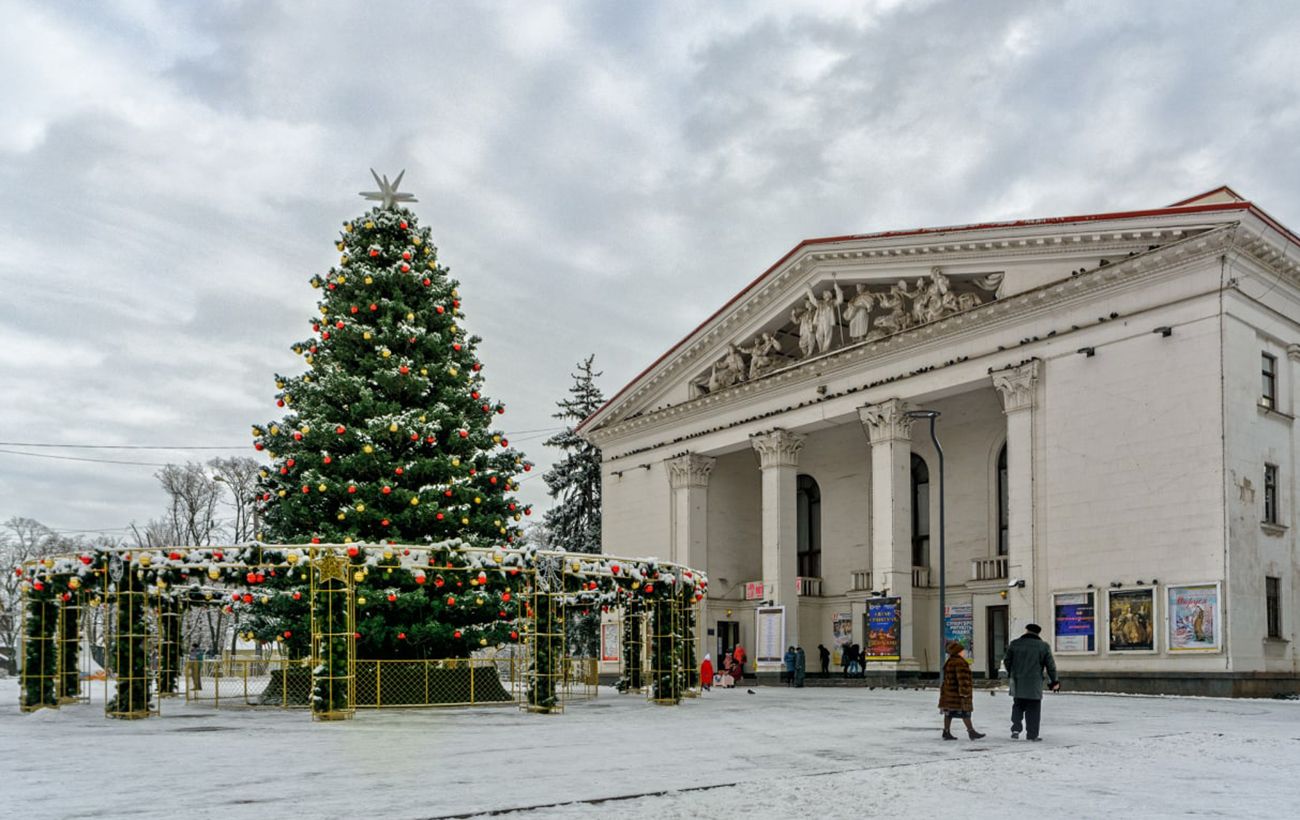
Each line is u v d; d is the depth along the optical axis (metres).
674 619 29.41
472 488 31.38
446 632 28.80
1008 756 15.59
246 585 28.53
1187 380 33.03
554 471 70.81
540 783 12.73
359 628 27.88
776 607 47.03
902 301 42.78
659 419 55.56
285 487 31.44
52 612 27.47
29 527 93.19
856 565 50.38
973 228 39.25
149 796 11.79
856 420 46.41
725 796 11.66
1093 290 35.91
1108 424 35.03
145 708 24.42
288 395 33.53
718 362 52.41
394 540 29.97
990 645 43.38
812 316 46.75
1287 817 10.29
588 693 34.50
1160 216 34.00
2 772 14.12
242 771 14.02
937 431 47.09
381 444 30.69
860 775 13.45
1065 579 35.53
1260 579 32.31
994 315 38.69
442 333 33.41
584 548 68.62
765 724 22.03
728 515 54.81
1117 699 30.20
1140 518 33.69
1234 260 32.75
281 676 29.75
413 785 12.56
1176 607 32.28
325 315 33.09
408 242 33.31
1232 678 30.70
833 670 50.44
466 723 22.44
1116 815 10.42
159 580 24.91
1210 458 32.09
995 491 44.75
